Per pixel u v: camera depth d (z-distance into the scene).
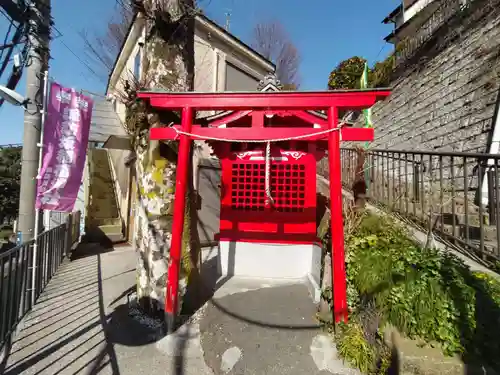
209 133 3.89
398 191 5.68
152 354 3.32
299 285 5.01
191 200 4.38
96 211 11.55
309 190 5.51
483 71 6.84
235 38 10.40
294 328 3.55
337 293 3.35
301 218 5.51
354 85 14.93
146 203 4.10
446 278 3.01
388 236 3.81
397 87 10.94
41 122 4.90
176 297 3.74
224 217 5.67
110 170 13.48
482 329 2.76
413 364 2.75
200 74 9.38
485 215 4.55
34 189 4.88
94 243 9.71
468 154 3.86
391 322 3.02
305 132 3.90
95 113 8.98
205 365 3.16
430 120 8.34
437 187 5.57
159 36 4.25
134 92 4.38
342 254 3.40
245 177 5.63
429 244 3.81
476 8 7.85
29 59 4.78
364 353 2.95
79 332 3.75
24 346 3.43
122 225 10.90
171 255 3.71
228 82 10.52
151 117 4.14
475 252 3.74
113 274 6.25
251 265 5.55
